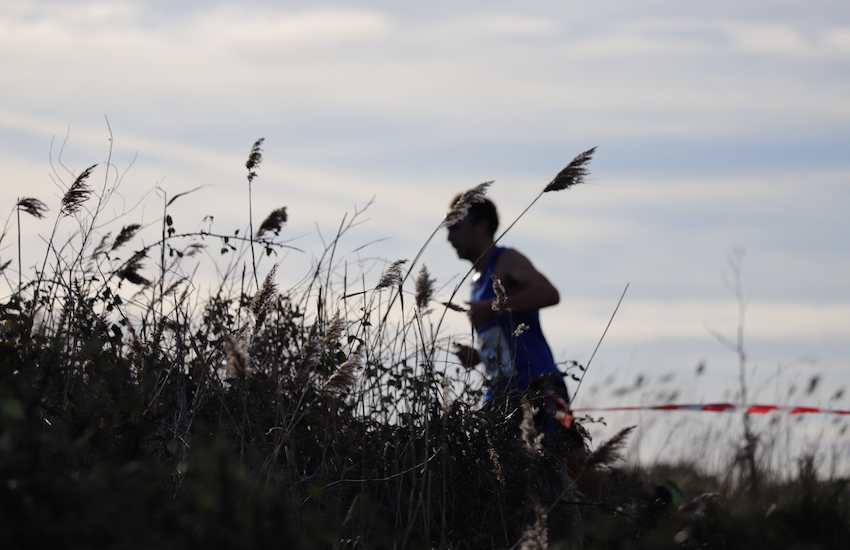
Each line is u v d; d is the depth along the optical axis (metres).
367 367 18.05
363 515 15.03
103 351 15.76
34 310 17.22
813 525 18.19
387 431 17.44
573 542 15.79
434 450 16.91
